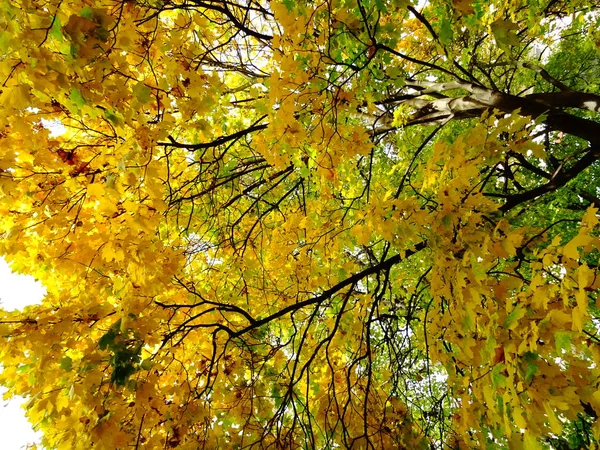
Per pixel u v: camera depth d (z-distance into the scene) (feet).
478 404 5.45
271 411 10.19
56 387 7.16
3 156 6.24
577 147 24.38
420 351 12.65
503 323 4.58
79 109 5.90
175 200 11.00
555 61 24.68
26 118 6.12
